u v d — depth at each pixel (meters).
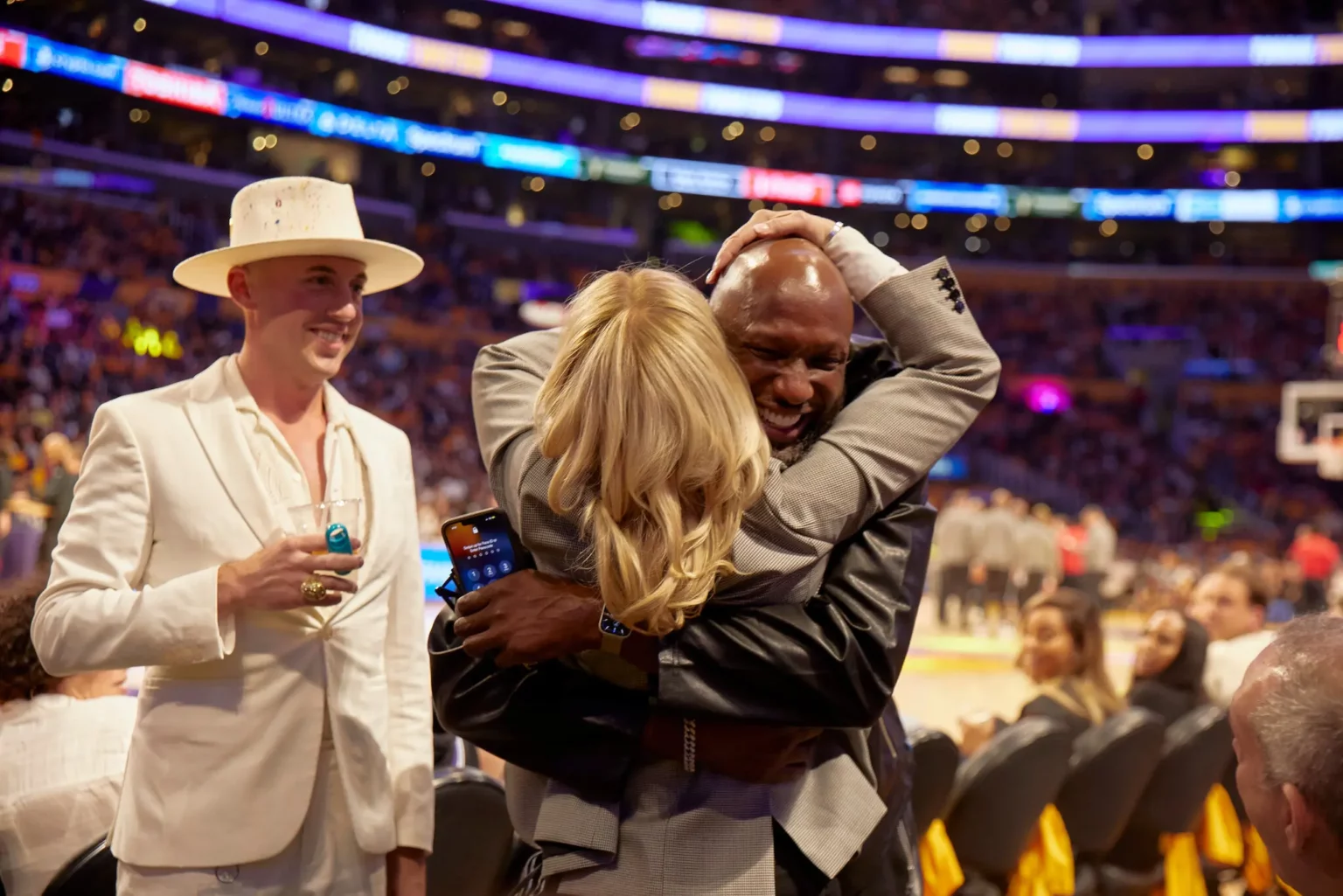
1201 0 33.56
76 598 1.69
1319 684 1.10
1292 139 30.64
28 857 2.13
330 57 26.75
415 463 22.88
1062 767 2.94
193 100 22.77
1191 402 29.77
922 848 2.88
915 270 1.53
